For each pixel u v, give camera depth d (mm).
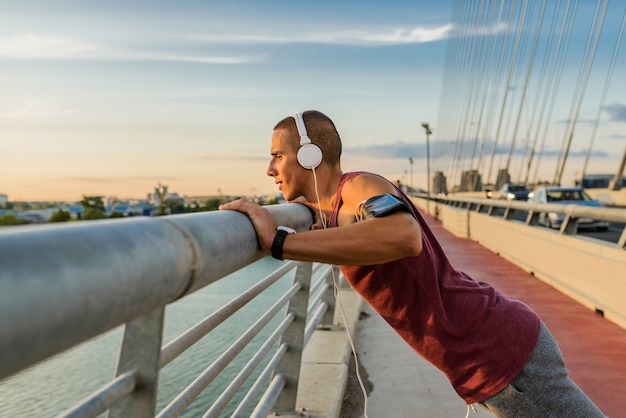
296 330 2889
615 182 20891
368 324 5121
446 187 66812
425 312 1614
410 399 3398
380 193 1555
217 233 996
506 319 1615
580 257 6438
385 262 1535
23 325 503
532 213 9031
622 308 5242
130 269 671
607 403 3422
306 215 1816
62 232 618
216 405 1681
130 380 1094
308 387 3266
